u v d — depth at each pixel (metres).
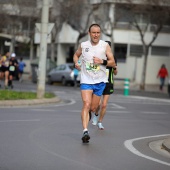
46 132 19.52
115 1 64.19
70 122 23.06
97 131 20.58
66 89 53.47
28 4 73.81
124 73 75.06
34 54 93.12
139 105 35.31
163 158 15.16
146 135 20.22
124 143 17.70
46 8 34.00
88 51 16.67
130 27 73.69
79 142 17.39
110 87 20.84
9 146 15.96
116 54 75.38
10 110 27.28
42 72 34.41
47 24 34.16
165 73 62.62
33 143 16.70
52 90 49.75
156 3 56.75
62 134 19.16
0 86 46.09
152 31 74.31
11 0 73.25
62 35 81.69
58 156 14.58
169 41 75.44
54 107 30.50
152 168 13.51
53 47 76.69
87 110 16.92
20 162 13.51
